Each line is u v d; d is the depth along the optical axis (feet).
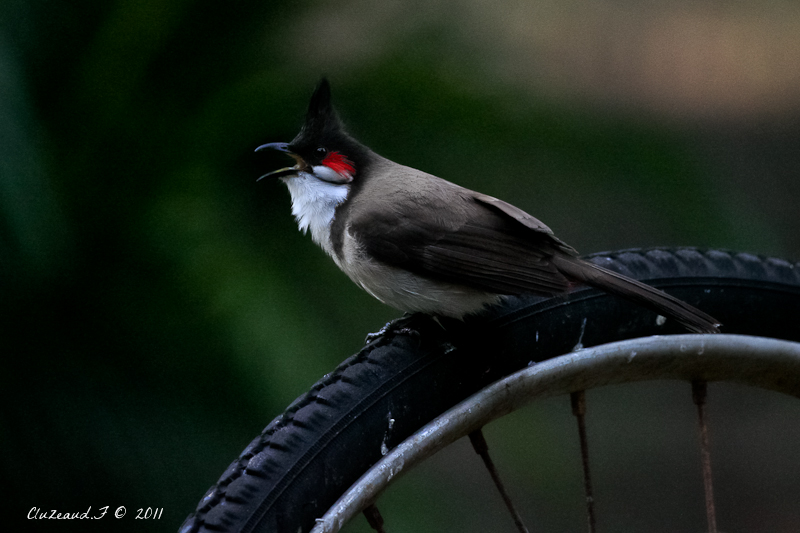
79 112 26.00
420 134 26.09
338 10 26.45
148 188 25.94
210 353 25.07
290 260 26.13
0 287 24.76
